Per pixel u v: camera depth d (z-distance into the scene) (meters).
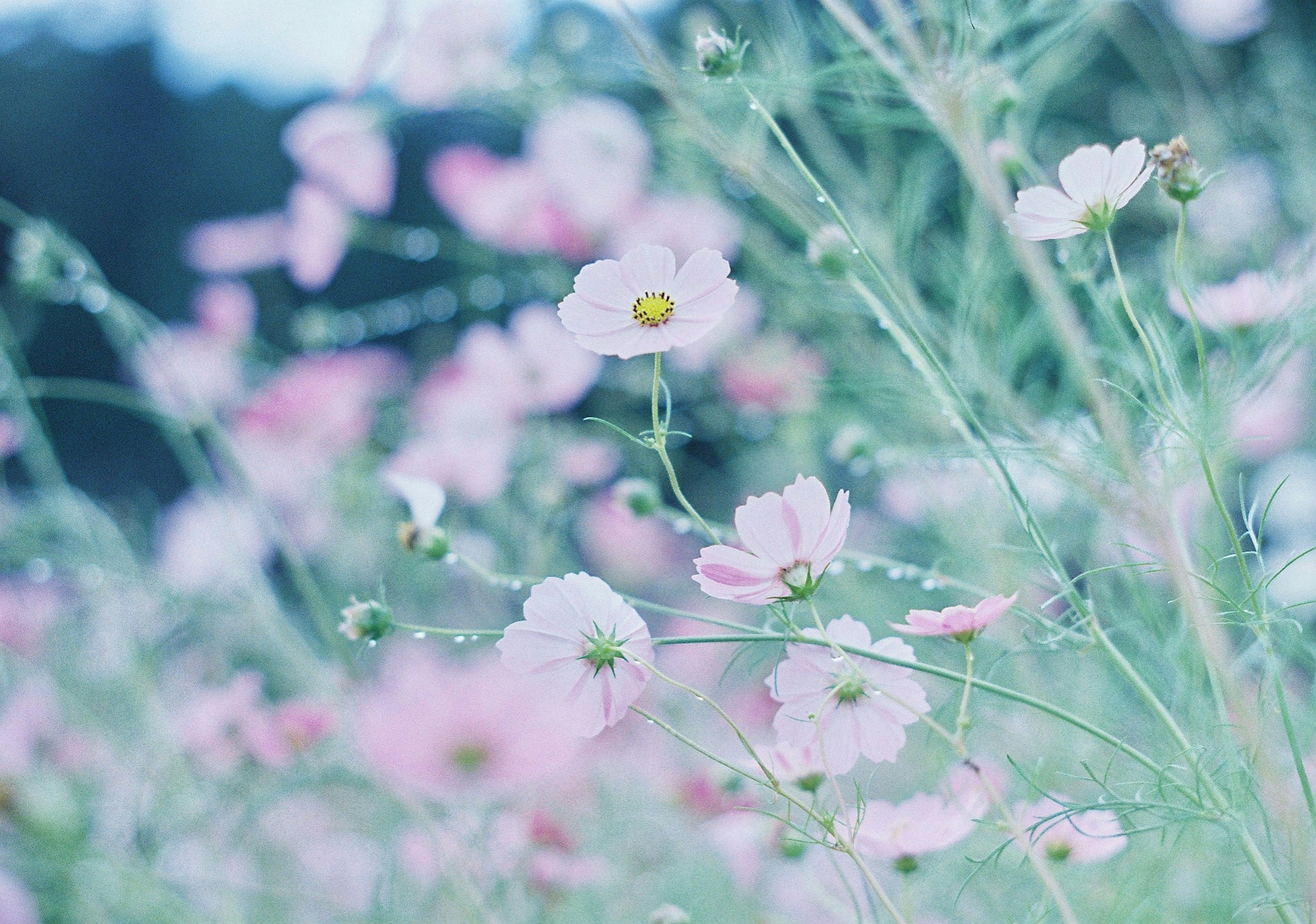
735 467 2.34
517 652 1.14
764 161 1.35
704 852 1.59
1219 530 1.34
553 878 1.49
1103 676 1.34
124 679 1.84
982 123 1.40
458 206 2.11
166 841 1.59
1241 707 1.14
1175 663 1.23
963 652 1.41
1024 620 1.28
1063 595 1.15
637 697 1.13
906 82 1.27
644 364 2.16
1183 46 2.17
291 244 2.22
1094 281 1.41
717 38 1.22
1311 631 1.38
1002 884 1.34
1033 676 1.37
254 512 2.10
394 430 2.32
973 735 1.42
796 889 1.51
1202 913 1.28
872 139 1.58
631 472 2.14
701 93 1.35
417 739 1.44
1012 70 1.33
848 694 1.14
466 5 1.84
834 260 1.29
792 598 1.10
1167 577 1.33
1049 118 2.24
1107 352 1.29
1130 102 2.29
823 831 1.22
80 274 1.87
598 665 1.13
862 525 1.94
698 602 2.02
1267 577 1.14
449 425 2.05
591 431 2.20
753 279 1.85
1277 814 1.13
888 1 1.24
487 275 2.32
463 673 1.49
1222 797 1.13
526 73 1.91
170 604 1.78
